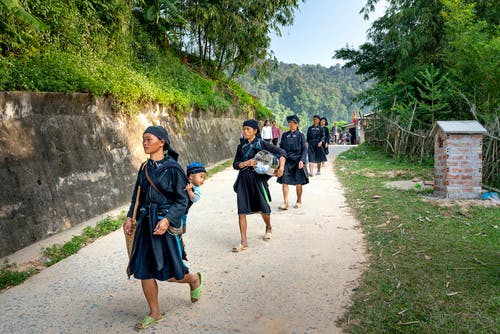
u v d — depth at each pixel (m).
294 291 3.74
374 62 20.62
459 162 6.80
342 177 10.80
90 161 7.16
